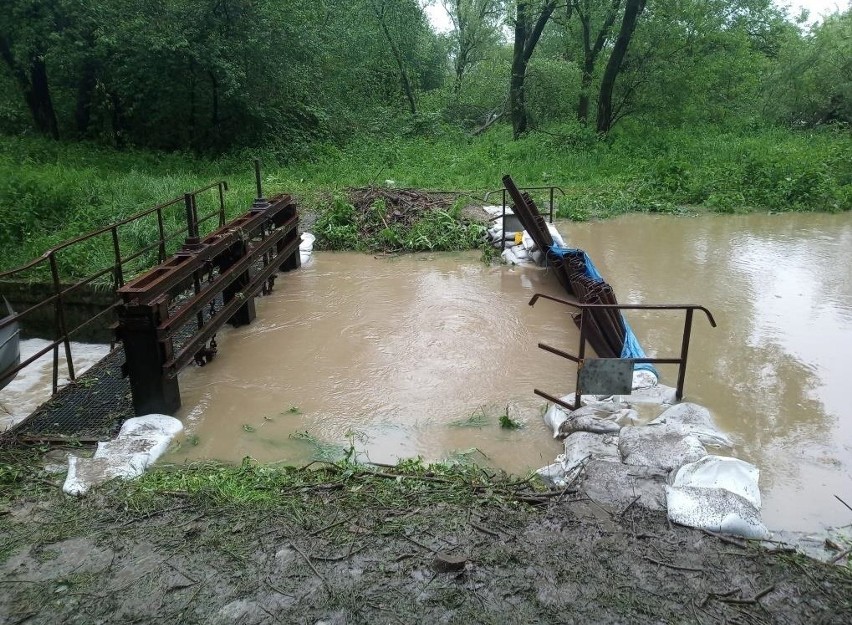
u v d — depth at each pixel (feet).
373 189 43.73
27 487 13.98
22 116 62.23
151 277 18.01
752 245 35.99
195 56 56.54
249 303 24.76
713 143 68.54
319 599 10.62
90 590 10.91
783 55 97.30
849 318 24.53
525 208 29.89
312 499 13.33
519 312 25.62
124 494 13.53
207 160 60.75
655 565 11.34
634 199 47.09
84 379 19.95
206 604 10.59
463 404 18.33
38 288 28.04
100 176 47.62
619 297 27.04
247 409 18.30
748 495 13.33
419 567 11.30
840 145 67.05
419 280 30.35
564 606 10.43
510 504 13.08
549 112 83.35
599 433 15.64
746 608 10.44
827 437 16.38
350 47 78.54
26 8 51.80
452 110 95.81
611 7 72.02
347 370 20.67
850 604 10.55
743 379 19.57
